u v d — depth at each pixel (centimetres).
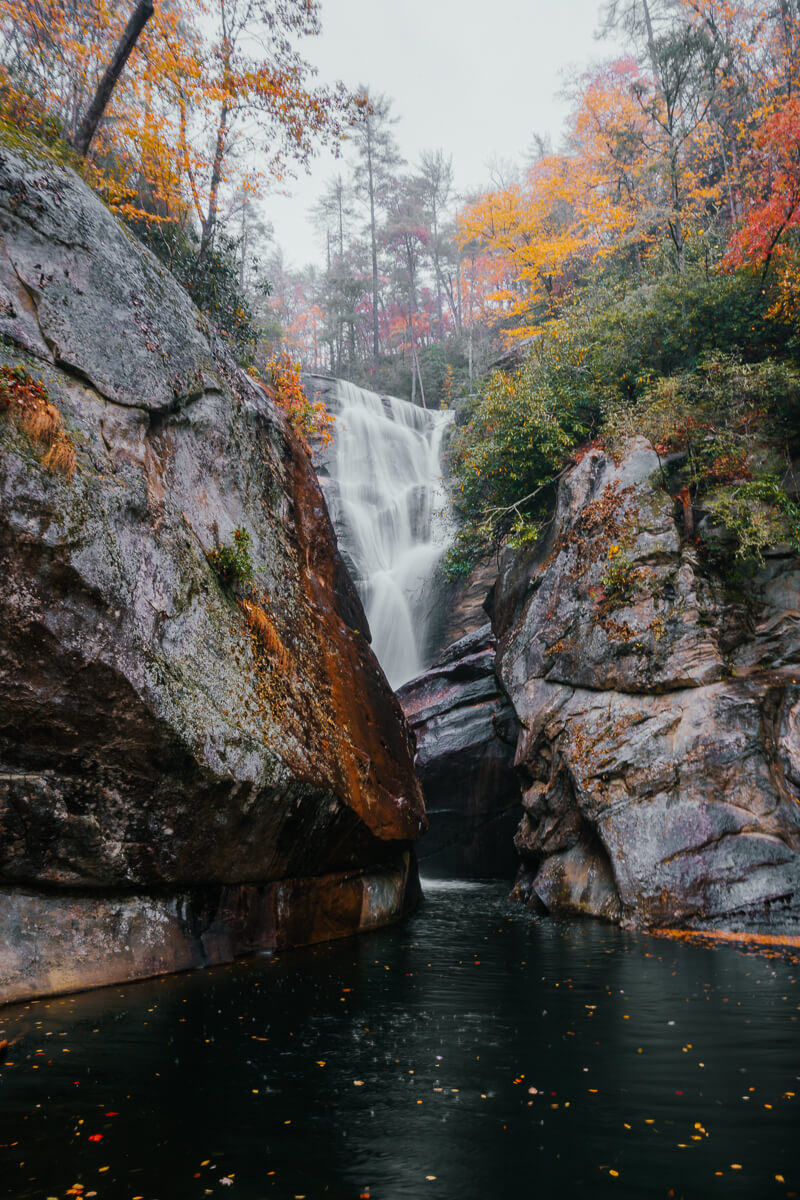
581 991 672
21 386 636
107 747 665
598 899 1091
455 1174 337
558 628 1298
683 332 1553
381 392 4931
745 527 1176
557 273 2883
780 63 2120
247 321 1681
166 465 845
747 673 1111
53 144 1080
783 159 1609
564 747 1185
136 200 1619
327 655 1105
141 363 831
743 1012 597
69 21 1270
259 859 853
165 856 736
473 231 2956
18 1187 322
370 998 650
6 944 625
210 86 1275
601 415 1577
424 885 1645
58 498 622
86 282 799
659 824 1030
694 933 946
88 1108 409
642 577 1202
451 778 1800
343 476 3262
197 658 775
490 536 1603
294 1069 472
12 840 626
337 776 959
